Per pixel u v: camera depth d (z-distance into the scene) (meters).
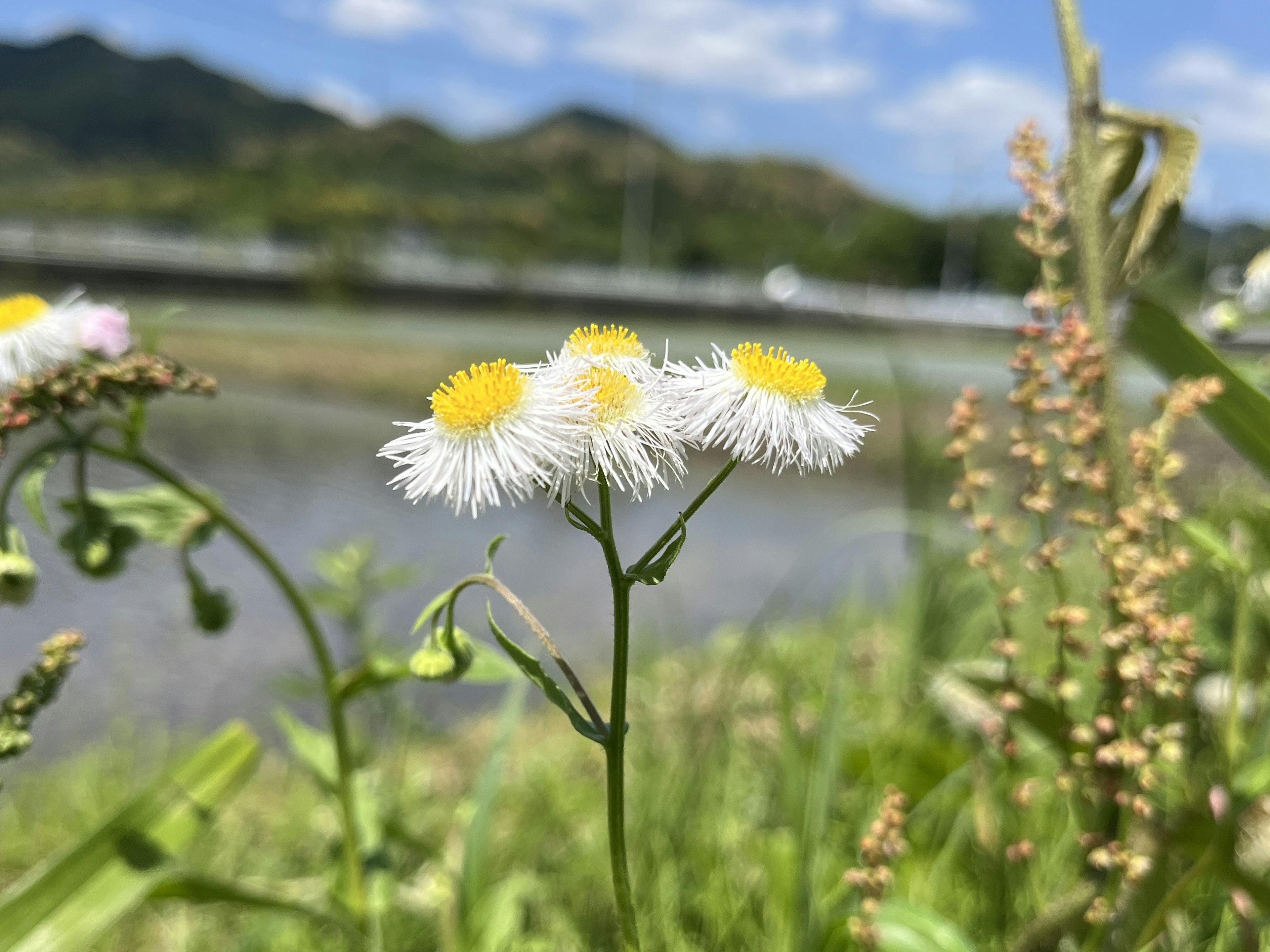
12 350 0.17
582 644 0.55
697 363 0.11
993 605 0.31
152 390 0.17
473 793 0.26
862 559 0.77
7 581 0.16
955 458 0.16
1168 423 0.15
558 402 0.10
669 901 0.21
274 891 0.23
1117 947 0.15
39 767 0.36
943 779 0.23
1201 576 0.26
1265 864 0.16
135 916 0.23
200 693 0.46
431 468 0.10
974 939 0.19
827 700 0.22
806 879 0.17
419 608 0.61
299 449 1.30
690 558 0.82
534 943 0.19
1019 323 0.16
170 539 0.18
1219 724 0.18
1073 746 0.16
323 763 0.19
